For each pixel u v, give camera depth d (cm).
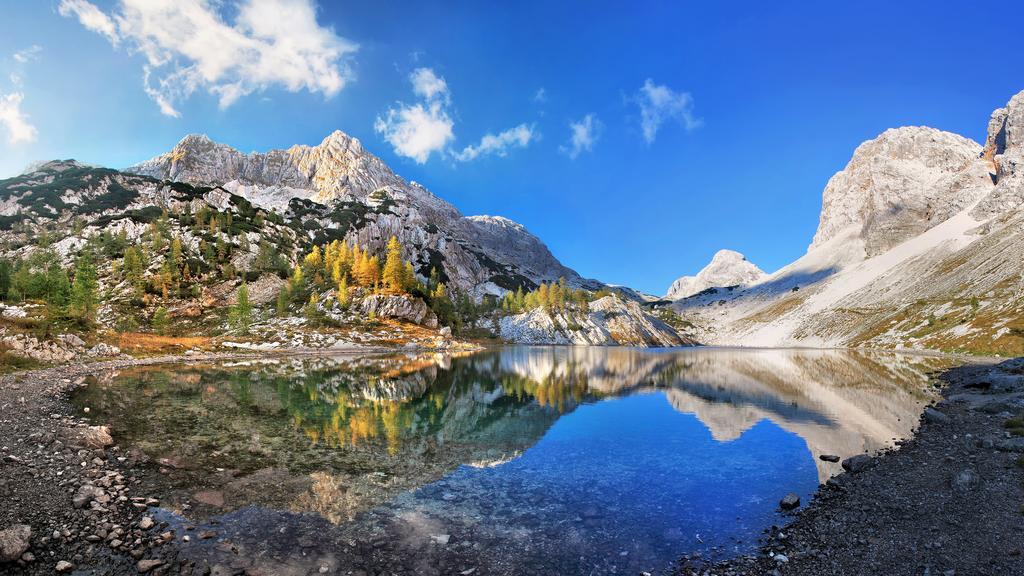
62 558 1120
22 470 1653
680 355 13012
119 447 2158
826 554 1252
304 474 1947
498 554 1290
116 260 15125
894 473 1922
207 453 2177
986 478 1725
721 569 1203
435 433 2862
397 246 16138
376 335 12825
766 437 2823
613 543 1369
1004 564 1117
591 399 4553
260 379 5147
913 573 1112
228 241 18338
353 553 1268
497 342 19675
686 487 1898
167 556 1184
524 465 2217
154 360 6869
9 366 4497
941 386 4788
